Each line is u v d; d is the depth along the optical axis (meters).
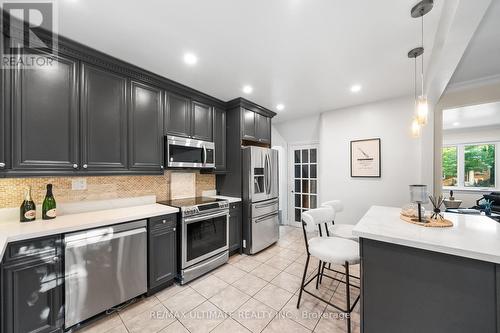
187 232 2.32
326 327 1.67
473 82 2.67
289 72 2.31
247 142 3.59
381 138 3.29
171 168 2.50
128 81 2.15
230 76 2.39
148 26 1.56
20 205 1.76
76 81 1.80
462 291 1.09
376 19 1.51
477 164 5.80
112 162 2.02
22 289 1.38
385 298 1.30
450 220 1.63
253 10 1.42
